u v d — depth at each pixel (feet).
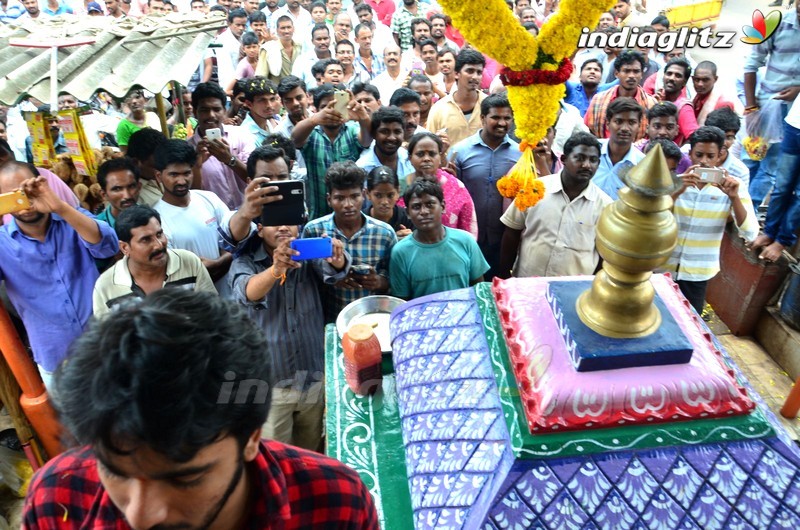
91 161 10.91
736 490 4.09
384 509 4.91
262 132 14.24
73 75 9.02
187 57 11.06
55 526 3.04
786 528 3.99
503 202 12.13
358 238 9.22
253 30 23.44
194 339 2.23
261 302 7.71
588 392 4.27
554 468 4.14
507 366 4.90
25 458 9.26
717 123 12.55
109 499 2.78
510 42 5.97
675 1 22.11
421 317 6.15
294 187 7.39
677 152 10.70
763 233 10.23
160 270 8.34
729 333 10.65
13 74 8.71
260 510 2.94
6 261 8.55
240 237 7.85
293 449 3.38
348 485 3.35
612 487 4.08
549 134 12.14
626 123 11.12
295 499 3.22
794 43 13.82
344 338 5.99
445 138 12.44
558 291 5.06
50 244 8.66
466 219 11.30
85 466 3.03
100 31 11.18
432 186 8.66
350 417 5.86
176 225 9.94
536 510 4.02
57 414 2.31
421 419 5.18
